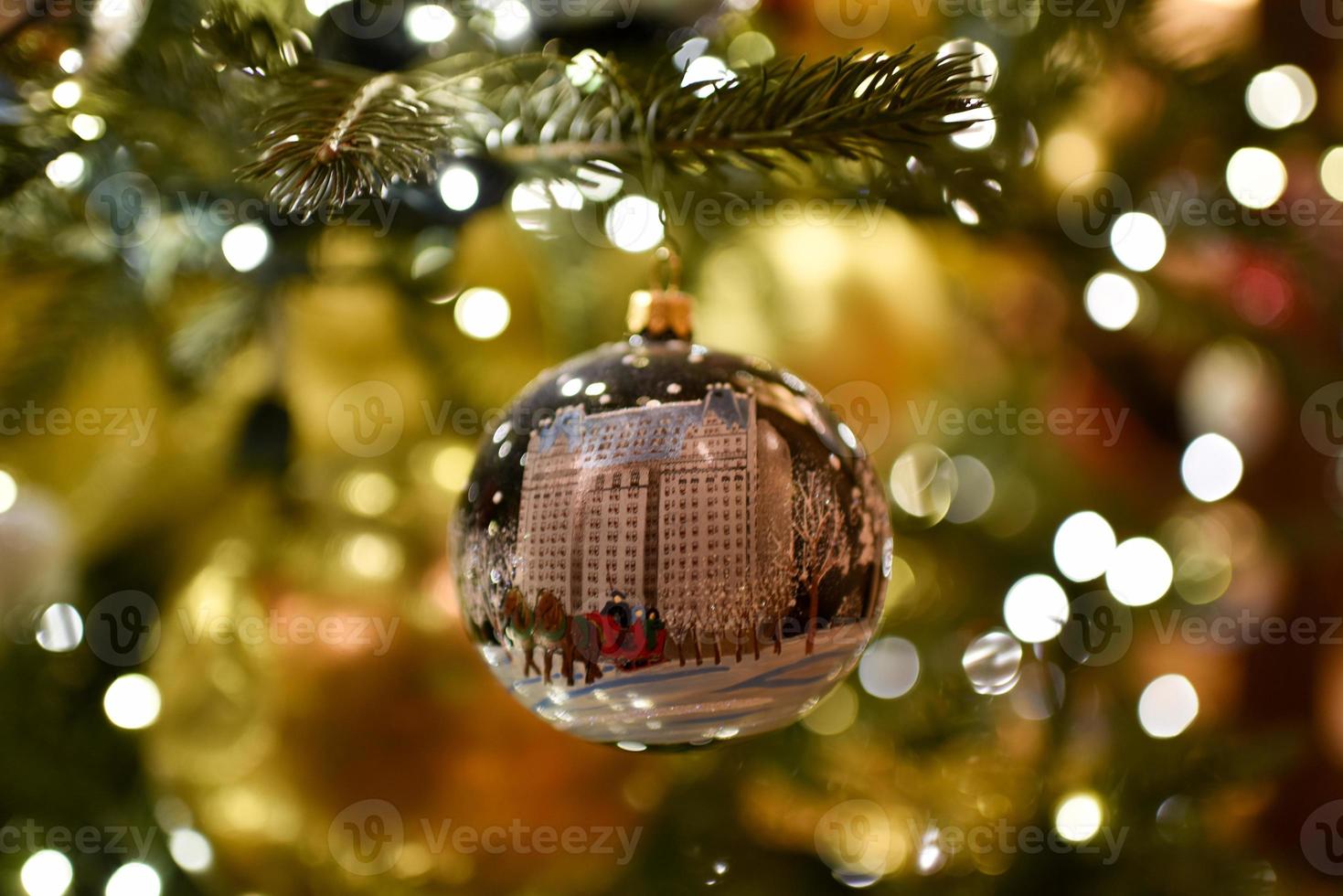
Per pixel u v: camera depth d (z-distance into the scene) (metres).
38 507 0.61
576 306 0.60
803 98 0.43
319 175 0.40
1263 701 1.09
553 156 0.48
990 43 0.60
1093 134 0.63
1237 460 0.94
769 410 0.42
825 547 0.42
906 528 0.82
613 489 0.41
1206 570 1.01
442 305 0.61
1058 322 0.89
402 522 0.59
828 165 0.52
